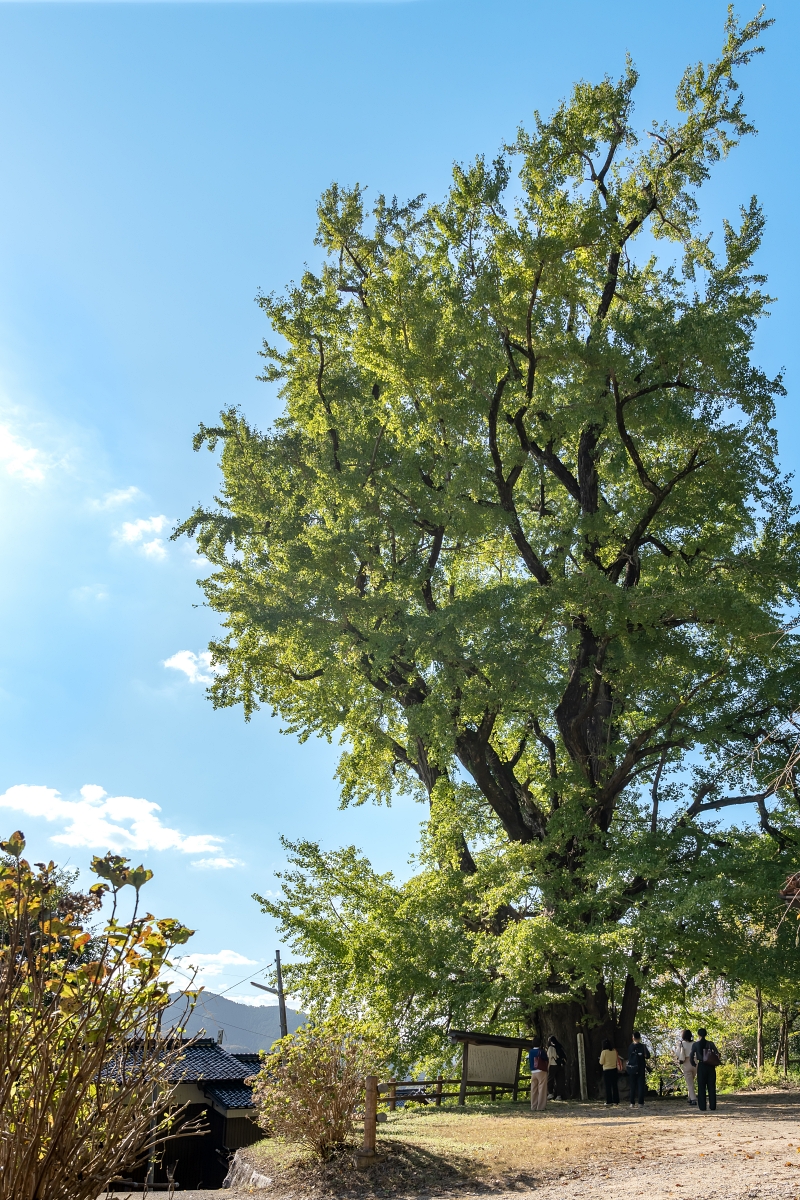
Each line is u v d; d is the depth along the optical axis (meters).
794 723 14.12
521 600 22.39
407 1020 23.61
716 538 25.38
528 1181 11.29
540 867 24.16
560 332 24.31
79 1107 5.75
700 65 26.58
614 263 27.94
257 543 28.33
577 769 25.22
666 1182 9.83
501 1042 21.70
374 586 25.64
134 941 6.03
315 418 28.33
